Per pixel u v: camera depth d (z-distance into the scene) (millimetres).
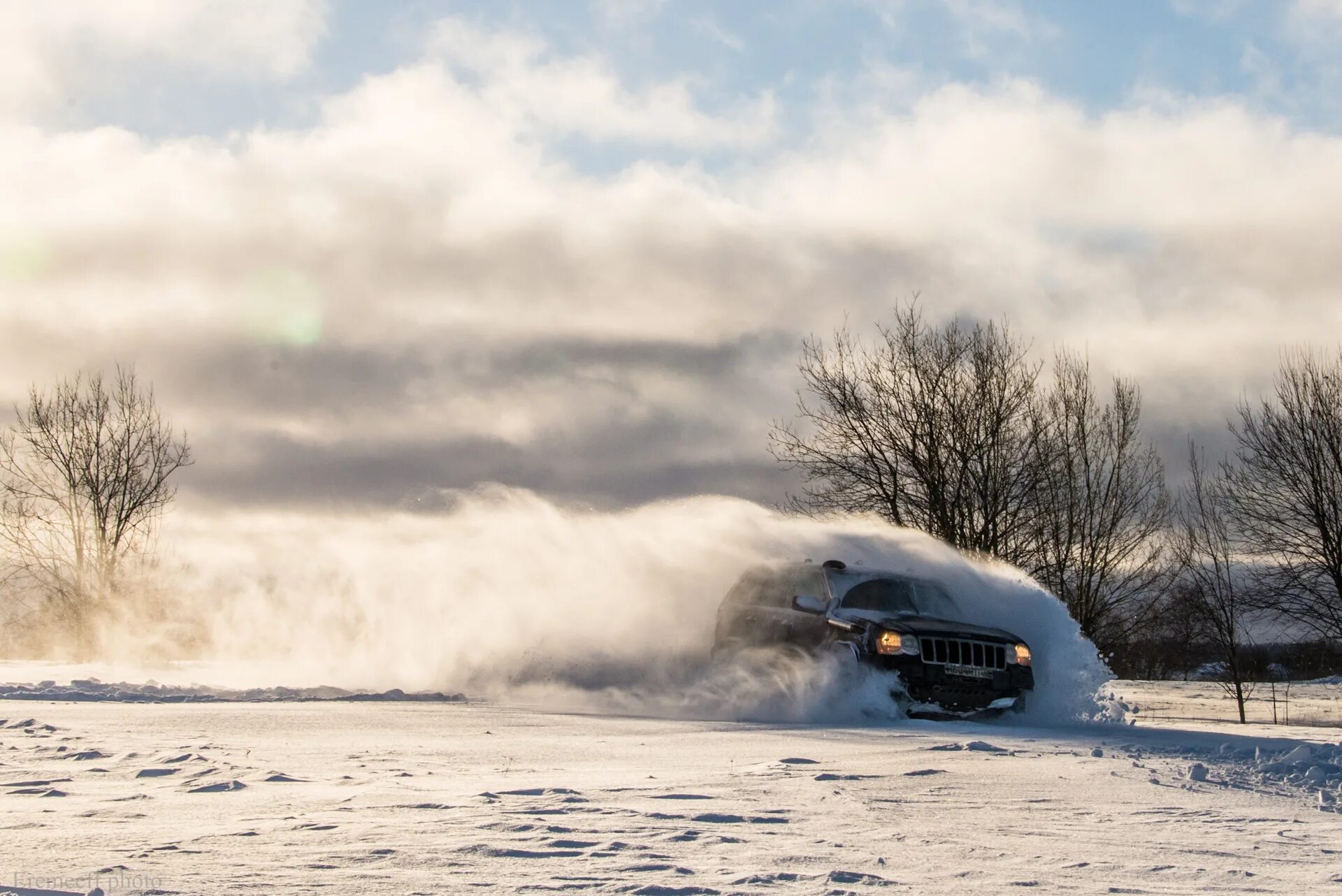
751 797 6344
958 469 28125
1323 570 29328
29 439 37812
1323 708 24828
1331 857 5047
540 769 7477
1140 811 6289
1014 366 29234
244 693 14172
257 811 5598
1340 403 29953
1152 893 4230
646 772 7387
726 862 4543
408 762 7762
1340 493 29391
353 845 4730
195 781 6656
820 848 4902
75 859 4434
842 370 29203
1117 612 28719
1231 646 27500
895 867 4594
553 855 4594
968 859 4797
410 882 4086
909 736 10414
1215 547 28516
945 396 28469
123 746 8273
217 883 4047
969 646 12719
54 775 6848
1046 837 5383
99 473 37906
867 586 13922
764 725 11422
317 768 7340
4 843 4758
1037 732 11445
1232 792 7215
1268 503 29969
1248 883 4441
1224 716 22172
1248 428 30734
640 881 4148
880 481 28422
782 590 14141
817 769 7688
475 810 5629
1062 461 28703
